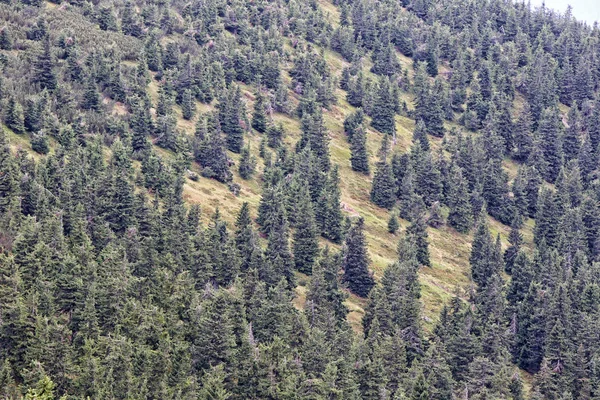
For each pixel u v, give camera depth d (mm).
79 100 171750
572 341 123938
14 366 86062
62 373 83750
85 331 90875
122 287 97125
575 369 113375
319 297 118188
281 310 105062
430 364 104562
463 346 113500
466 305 137625
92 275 99250
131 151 163000
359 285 143125
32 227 104250
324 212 163500
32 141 150875
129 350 86438
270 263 124250
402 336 114438
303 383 91125
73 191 124312
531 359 129875
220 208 162625
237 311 102500
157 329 93250
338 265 127625
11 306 87625
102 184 127188
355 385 93812
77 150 141250
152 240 113625
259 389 90562
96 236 117000
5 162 122125
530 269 150750
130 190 127438
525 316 136250
